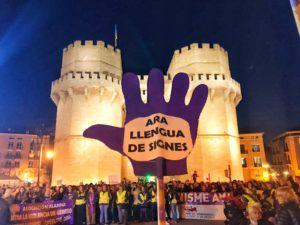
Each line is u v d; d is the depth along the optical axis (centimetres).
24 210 1241
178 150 486
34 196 1562
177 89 520
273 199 999
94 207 1692
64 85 3716
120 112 3906
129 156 486
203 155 3656
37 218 1301
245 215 855
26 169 6706
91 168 3453
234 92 3988
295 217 463
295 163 6031
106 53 4059
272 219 598
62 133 3675
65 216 1507
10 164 6712
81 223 1625
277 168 6656
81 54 3941
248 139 6341
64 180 3419
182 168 479
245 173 6175
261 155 6228
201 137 3716
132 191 1816
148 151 482
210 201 1791
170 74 4581
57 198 1658
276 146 6800
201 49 4075
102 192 1675
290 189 504
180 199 1875
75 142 3516
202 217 1791
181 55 4222
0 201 900
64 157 3522
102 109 3712
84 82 3666
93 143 3538
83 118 3619
